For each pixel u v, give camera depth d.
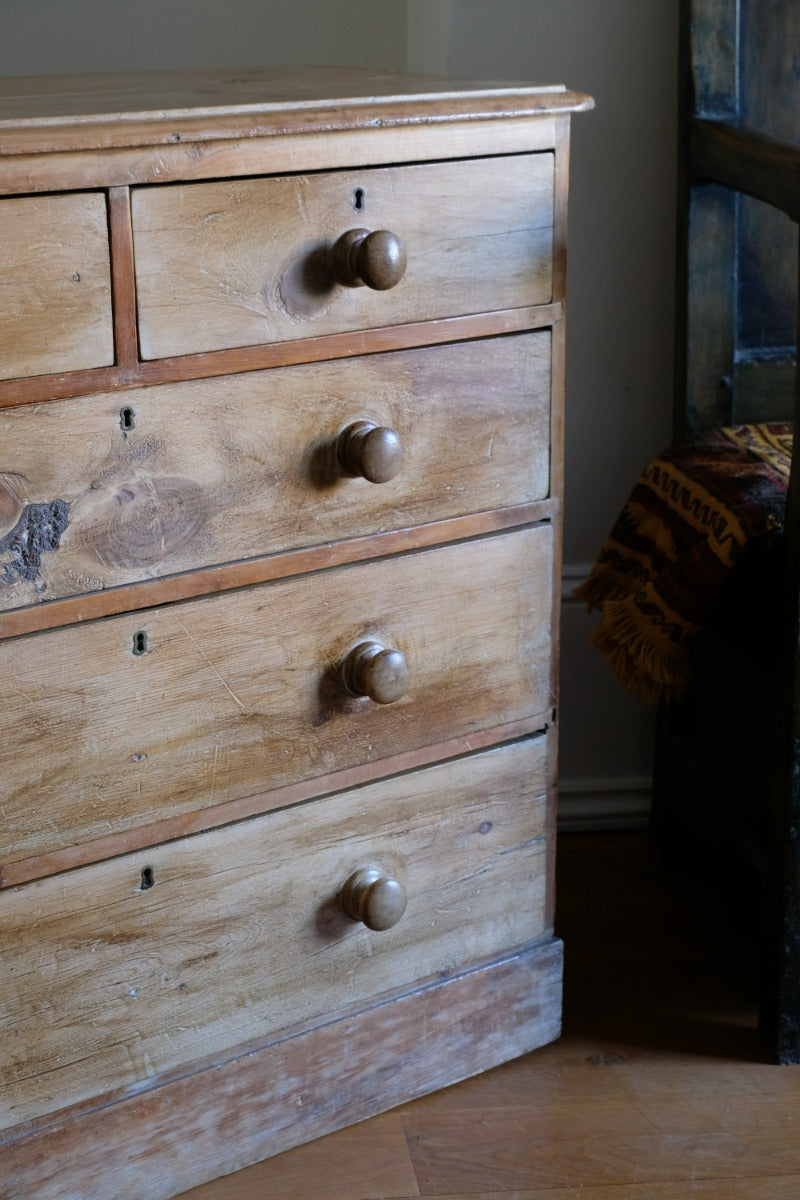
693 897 1.69
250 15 1.67
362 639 1.22
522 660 1.32
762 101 1.58
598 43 1.62
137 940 1.17
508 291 1.19
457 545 1.24
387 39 1.73
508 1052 1.41
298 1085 1.29
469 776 1.32
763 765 1.44
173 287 1.04
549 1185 1.25
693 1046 1.44
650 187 1.67
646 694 1.47
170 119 1.02
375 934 1.30
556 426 1.26
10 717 1.06
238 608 1.14
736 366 1.65
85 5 1.60
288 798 1.22
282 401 1.12
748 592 1.40
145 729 1.13
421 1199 1.24
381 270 1.07
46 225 0.98
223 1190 1.25
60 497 1.04
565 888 1.71
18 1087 1.14
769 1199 1.24
